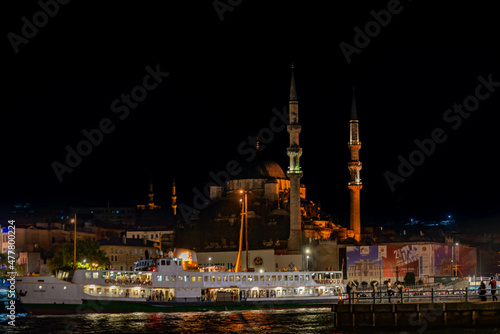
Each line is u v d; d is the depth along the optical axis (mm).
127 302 149375
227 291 159875
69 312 145500
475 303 98875
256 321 137000
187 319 140875
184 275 156125
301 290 166625
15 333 119875
